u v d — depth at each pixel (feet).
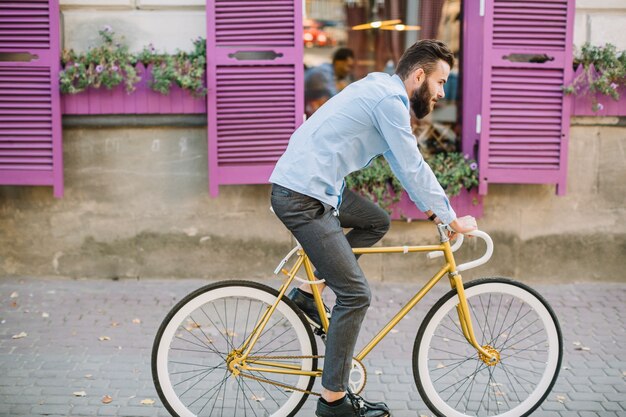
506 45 17.22
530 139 17.48
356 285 10.17
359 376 11.27
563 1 17.15
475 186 17.99
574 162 18.51
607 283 18.88
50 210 18.31
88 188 18.25
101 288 17.90
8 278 18.34
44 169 17.29
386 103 9.84
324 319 11.02
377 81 10.11
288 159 10.12
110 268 18.53
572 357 14.25
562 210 18.65
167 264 18.58
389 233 18.56
